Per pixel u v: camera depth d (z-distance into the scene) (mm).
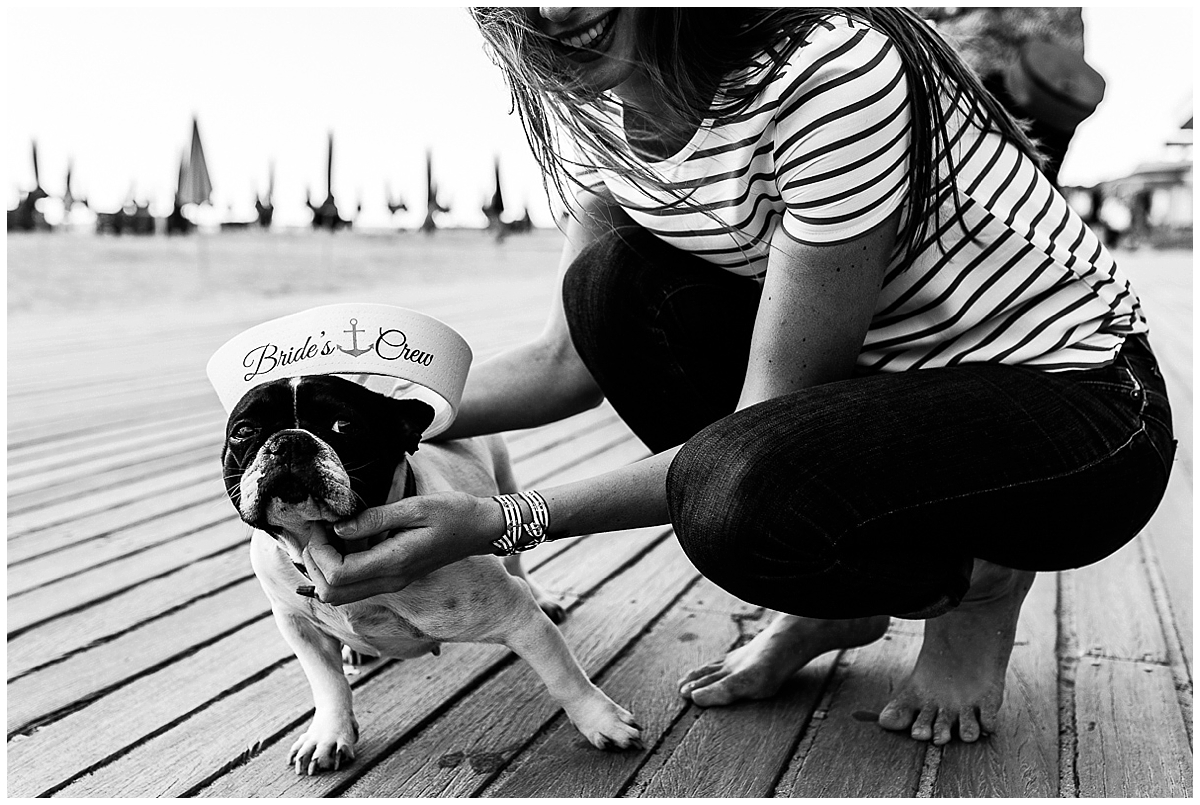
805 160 1389
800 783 1556
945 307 1521
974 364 1535
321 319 1544
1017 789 1528
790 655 1810
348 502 1397
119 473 3428
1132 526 1515
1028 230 1500
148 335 7117
